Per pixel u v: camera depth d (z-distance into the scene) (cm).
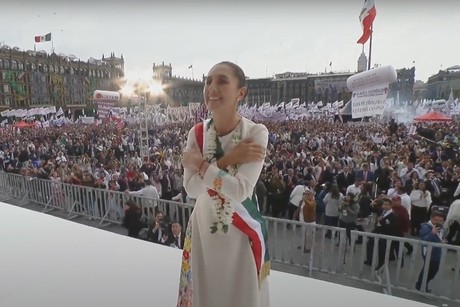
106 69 4362
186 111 2086
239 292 101
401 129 1741
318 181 815
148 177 807
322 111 2336
